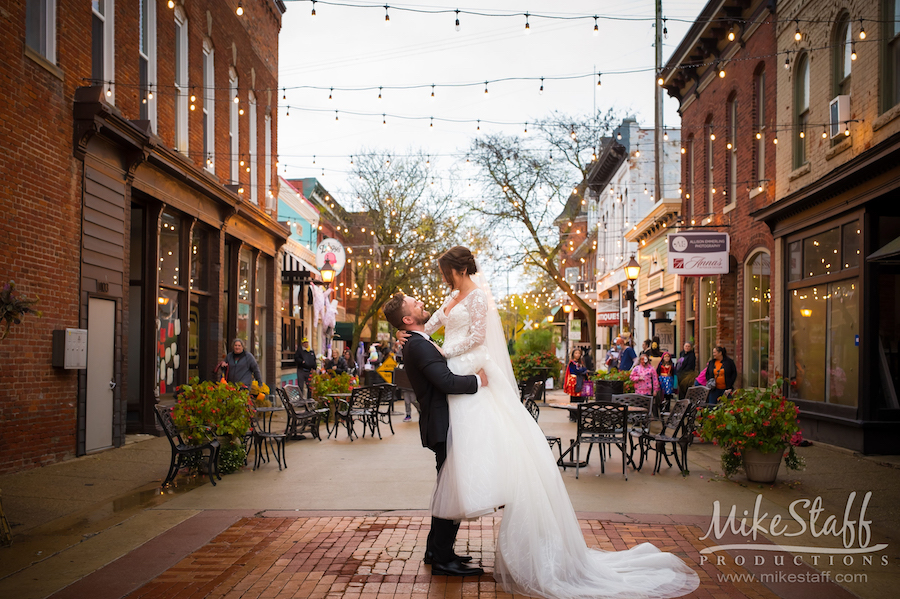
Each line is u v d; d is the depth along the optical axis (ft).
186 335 45.34
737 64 52.85
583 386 53.16
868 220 34.71
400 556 16.97
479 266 16.53
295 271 74.79
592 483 27.20
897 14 33.47
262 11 63.93
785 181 44.47
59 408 30.48
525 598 14.20
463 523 20.24
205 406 27.94
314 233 98.68
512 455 15.25
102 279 33.83
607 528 19.81
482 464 14.99
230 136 54.65
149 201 40.19
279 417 52.06
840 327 37.47
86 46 32.96
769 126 47.29
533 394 49.60
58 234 30.50
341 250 80.59
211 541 18.35
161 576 15.52
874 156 32.37
